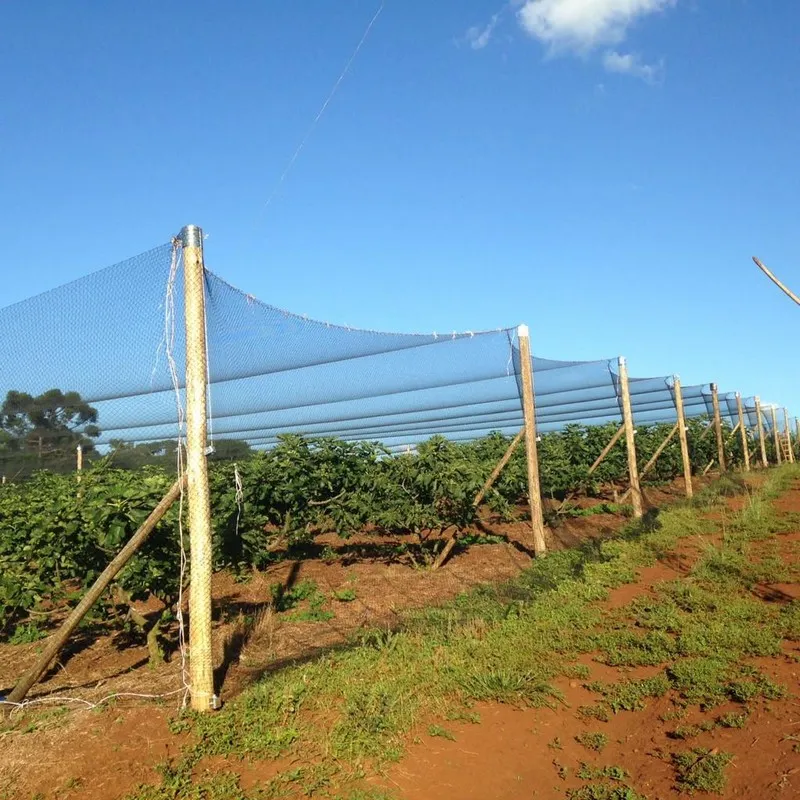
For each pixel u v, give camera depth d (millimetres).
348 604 7629
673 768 4035
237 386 9891
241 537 7473
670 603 6832
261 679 5152
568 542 10484
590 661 5613
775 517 11367
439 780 3920
